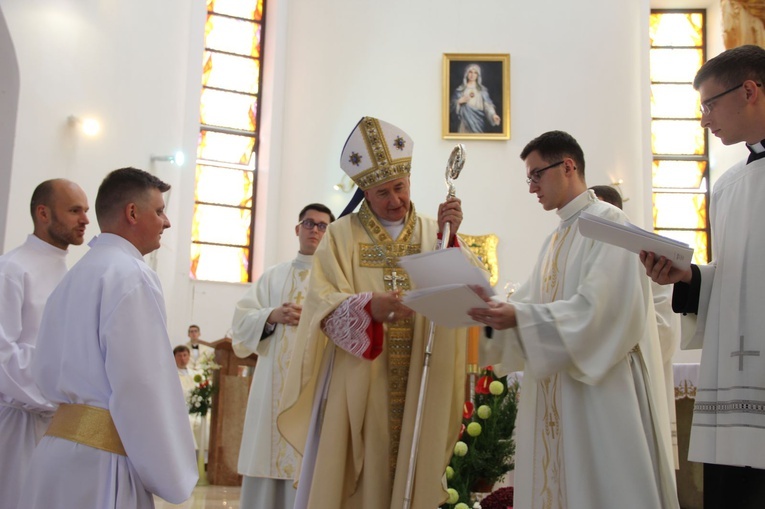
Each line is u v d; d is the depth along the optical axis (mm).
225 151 11938
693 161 12844
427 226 3123
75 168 7535
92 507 2432
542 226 11930
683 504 4961
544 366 2604
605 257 2723
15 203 6578
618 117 12344
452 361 2924
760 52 2432
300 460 3650
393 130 3062
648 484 2566
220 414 7402
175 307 10688
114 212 2715
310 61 12336
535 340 2607
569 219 2990
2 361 3145
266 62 12266
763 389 2252
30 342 3316
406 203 3096
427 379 2881
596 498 2627
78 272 2615
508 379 4422
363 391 2861
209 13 12117
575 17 12570
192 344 10086
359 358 2887
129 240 2719
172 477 2480
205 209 11695
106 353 2475
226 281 11266
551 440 2775
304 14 12469
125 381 2443
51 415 3354
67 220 3461
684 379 4570
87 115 7785
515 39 12492
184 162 10930
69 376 2520
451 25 12492
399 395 2924
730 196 2500
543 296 2980
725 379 2346
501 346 2887
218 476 7340
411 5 12531
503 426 4059
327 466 2832
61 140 7297
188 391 7590
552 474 2748
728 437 2297
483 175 12078
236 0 12297
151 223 2744
